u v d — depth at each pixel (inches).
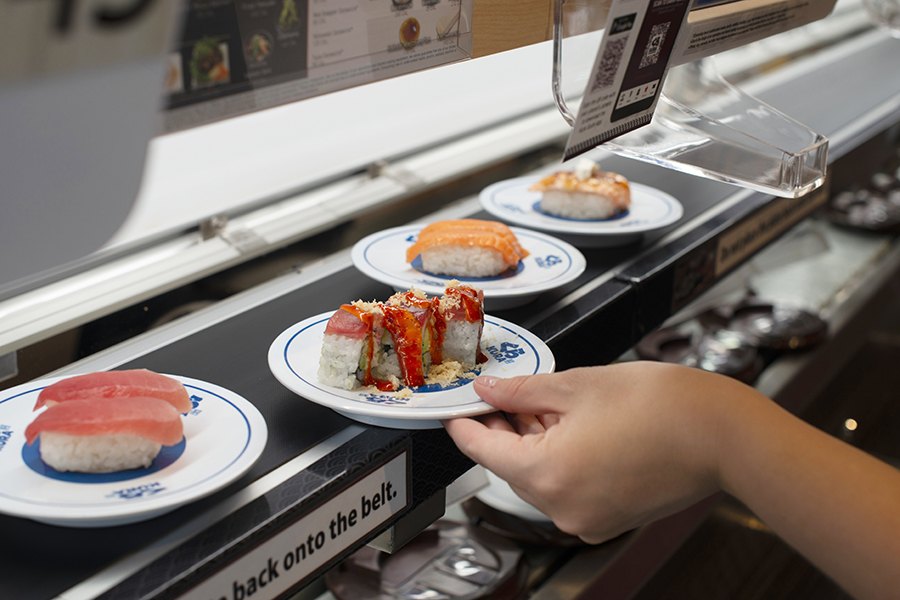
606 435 30.4
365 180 56.2
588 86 31.8
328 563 30.2
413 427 32.9
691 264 51.6
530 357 37.0
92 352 40.3
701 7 41.0
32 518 27.5
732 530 68.8
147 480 27.3
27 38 14.4
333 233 51.4
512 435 31.7
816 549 28.8
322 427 33.0
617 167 66.1
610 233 50.3
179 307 43.8
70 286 41.4
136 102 16.1
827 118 76.2
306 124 56.8
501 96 70.5
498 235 44.8
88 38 14.9
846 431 84.3
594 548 52.6
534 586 50.3
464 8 31.4
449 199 59.4
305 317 42.4
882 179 104.5
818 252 88.0
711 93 49.3
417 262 45.2
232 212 49.1
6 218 15.8
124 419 27.5
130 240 44.4
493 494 53.9
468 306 35.4
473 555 50.4
